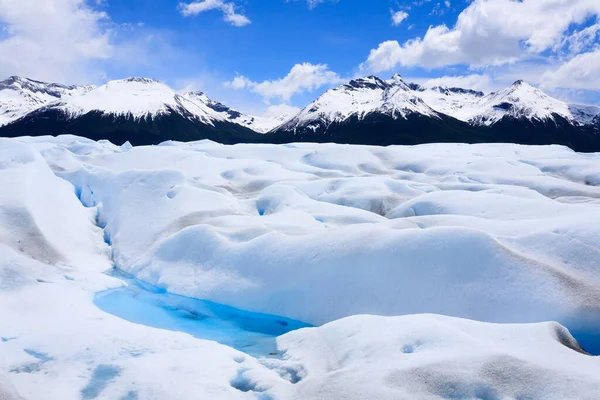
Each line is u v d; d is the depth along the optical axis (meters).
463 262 12.38
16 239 15.18
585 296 10.74
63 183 22.53
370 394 7.15
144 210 20.17
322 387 7.59
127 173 22.64
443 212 20.02
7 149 21.44
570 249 12.70
